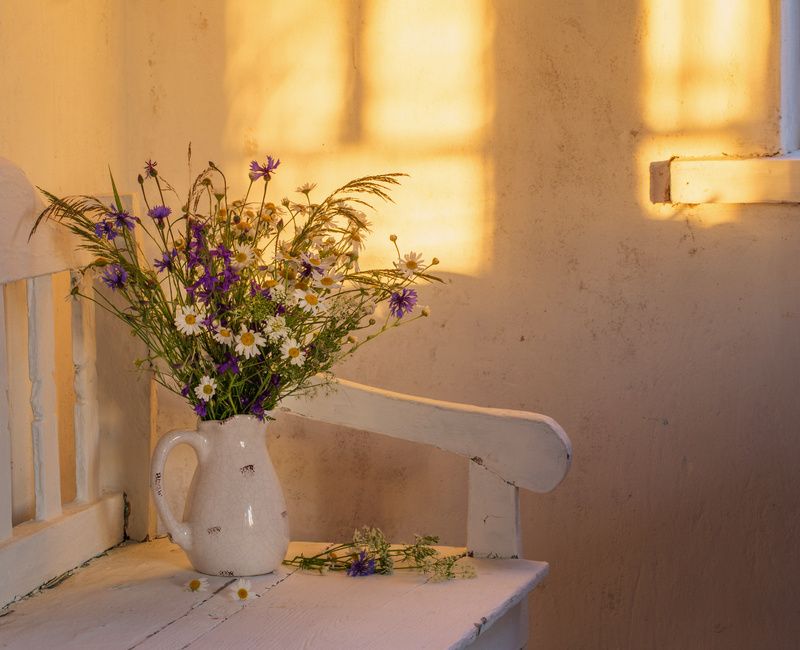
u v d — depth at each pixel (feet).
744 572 6.03
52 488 5.06
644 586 6.18
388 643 4.21
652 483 6.11
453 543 6.37
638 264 5.99
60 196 5.59
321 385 5.17
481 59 6.07
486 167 6.13
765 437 5.93
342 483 6.46
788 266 5.80
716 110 5.81
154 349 5.04
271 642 4.23
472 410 5.20
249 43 6.29
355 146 6.25
